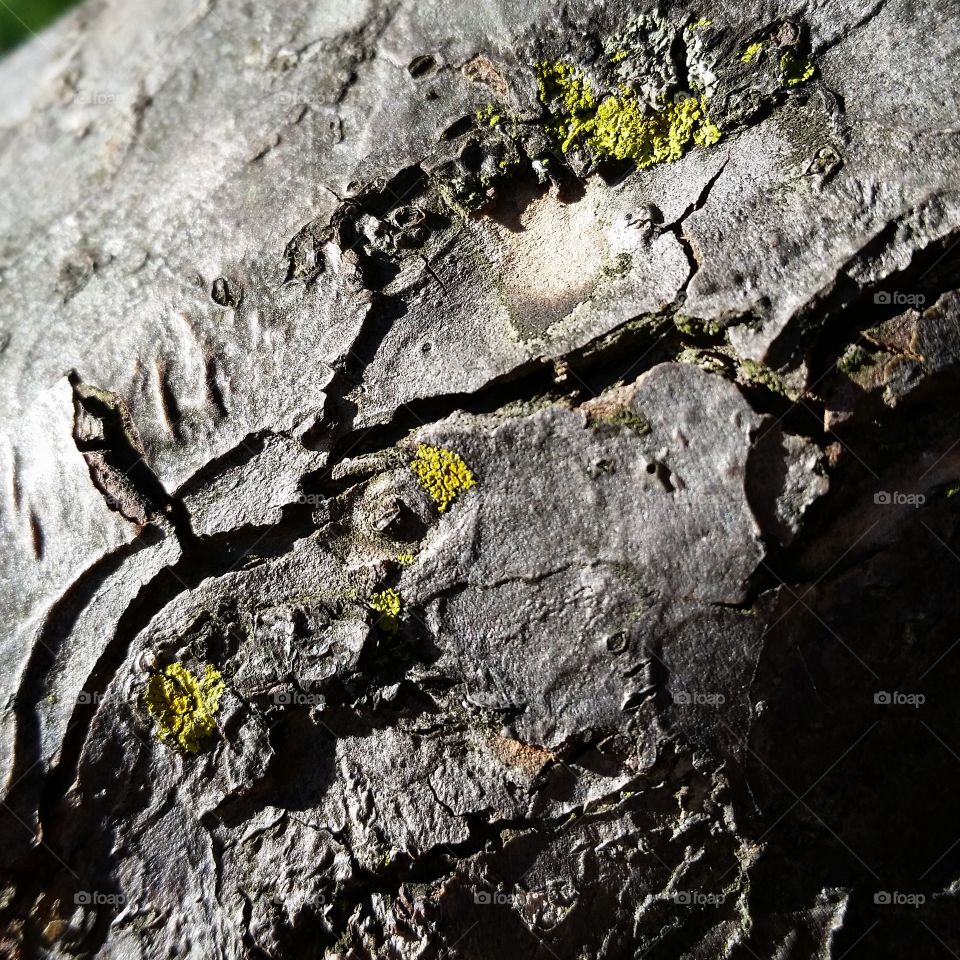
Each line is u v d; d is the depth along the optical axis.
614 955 0.15
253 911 0.15
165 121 0.20
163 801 0.15
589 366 0.15
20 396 0.18
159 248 0.18
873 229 0.15
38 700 0.16
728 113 0.16
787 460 0.15
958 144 0.15
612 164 0.16
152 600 0.16
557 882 0.15
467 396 0.16
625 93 0.16
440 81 0.18
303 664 0.15
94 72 0.22
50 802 0.15
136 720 0.16
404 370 0.16
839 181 0.15
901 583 0.15
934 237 0.15
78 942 0.15
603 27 0.17
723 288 0.15
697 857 0.15
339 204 0.17
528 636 0.15
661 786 0.15
